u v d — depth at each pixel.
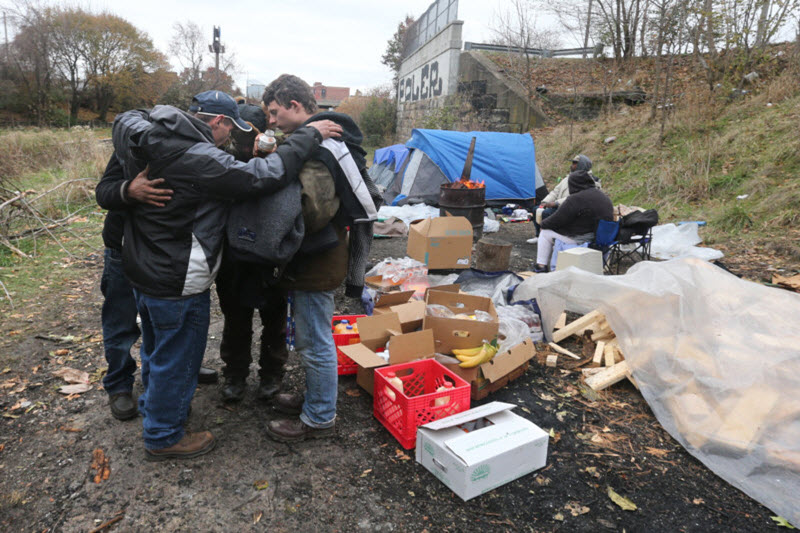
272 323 2.80
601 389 3.21
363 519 2.11
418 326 3.37
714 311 3.12
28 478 2.30
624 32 14.98
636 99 13.59
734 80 10.90
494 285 4.51
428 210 8.67
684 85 12.79
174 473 2.34
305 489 2.27
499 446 2.33
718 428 2.58
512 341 3.38
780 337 2.86
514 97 15.16
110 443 2.55
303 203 2.12
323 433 2.60
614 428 2.83
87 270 5.66
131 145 2.00
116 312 2.65
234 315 2.72
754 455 2.43
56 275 5.41
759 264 5.62
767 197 7.16
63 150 12.70
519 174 9.41
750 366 2.72
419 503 2.22
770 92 9.82
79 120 40.25
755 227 6.76
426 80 20.12
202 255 2.10
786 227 6.54
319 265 2.32
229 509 2.14
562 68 16.56
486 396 3.13
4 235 6.34
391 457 2.52
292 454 2.51
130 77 45.69
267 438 2.62
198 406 2.89
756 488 2.32
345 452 2.54
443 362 3.05
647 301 3.31
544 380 3.36
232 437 2.62
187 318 2.20
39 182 10.29
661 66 13.93
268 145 2.24
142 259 2.09
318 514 2.13
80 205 8.98
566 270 3.79
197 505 2.15
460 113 16.47
